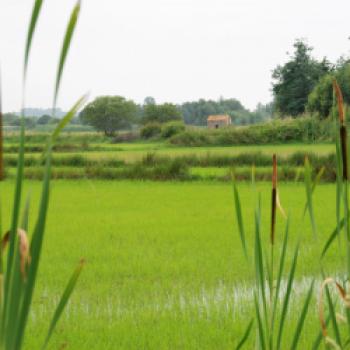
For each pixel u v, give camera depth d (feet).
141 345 27.32
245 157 146.41
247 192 99.55
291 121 231.09
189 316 31.53
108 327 29.66
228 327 29.09
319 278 37.27
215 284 38.42
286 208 75.72
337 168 8.70
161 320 30.99
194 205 84.02
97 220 69.87
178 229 62.13
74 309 33.04
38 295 35.86
